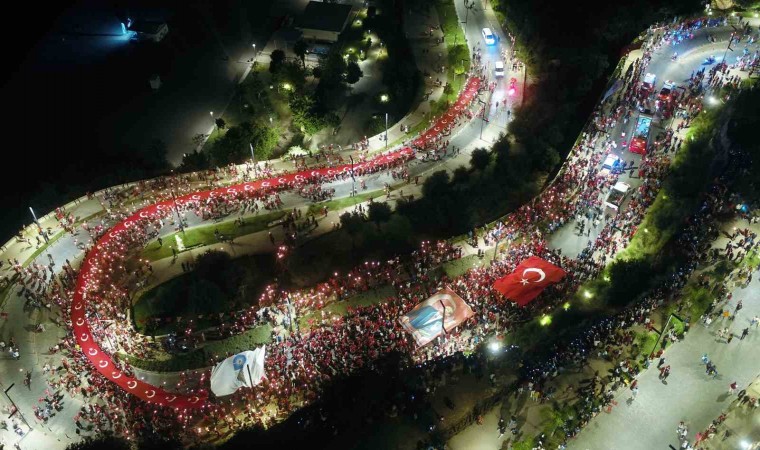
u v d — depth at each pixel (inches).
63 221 3821.4
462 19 5713.6
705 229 3469.5
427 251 3474.4
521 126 4293.8
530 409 2721.5
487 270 3304.6
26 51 5605.3
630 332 2992.1
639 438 2632.9
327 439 2618.1
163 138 4677.7
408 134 4564.5
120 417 2706.7
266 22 5925.2
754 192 3656.5
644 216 3577.8
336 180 4109.3
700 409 2728.8
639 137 4101.9
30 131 4771.2
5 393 2842.0
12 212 4089.6
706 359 2886.3
